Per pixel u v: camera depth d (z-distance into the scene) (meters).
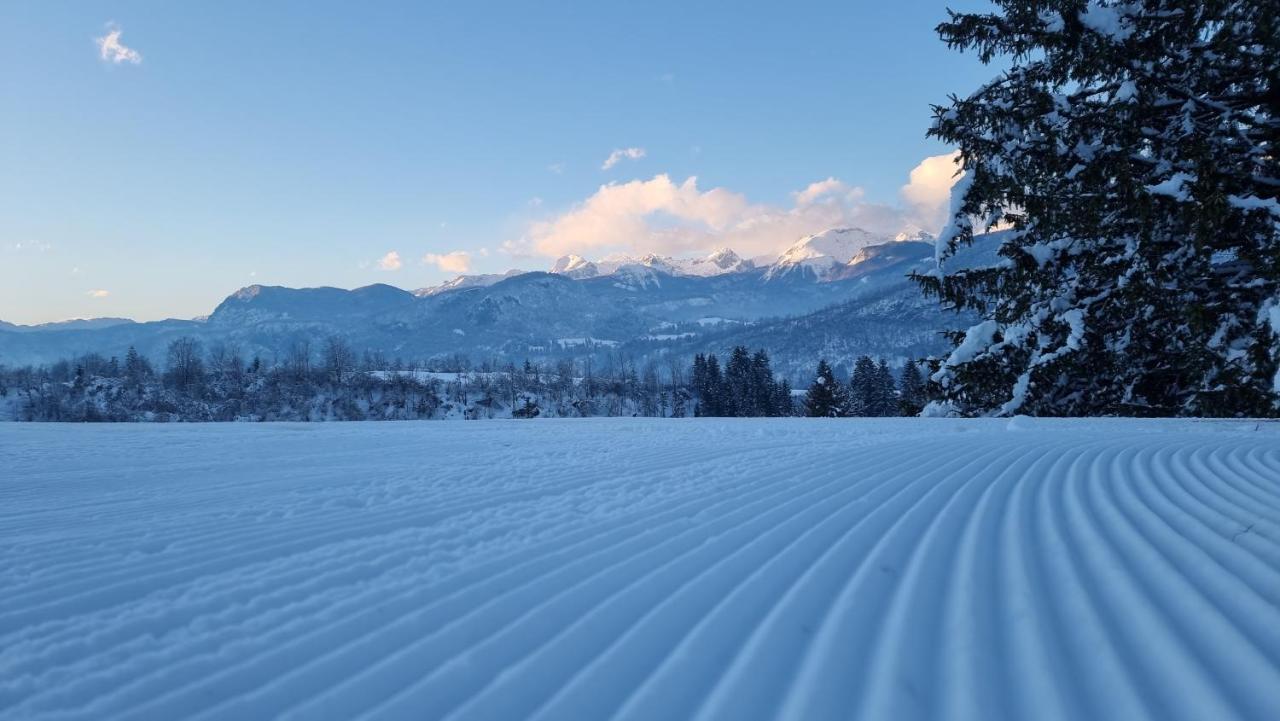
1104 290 15.19
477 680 1.65
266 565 2.90
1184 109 12.16
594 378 112.31
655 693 1.52
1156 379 15.15
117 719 1.51
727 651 1.74
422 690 1.60
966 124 14.71
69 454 9.13
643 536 3.20
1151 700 1.33
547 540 3.21
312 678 1.70
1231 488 3.68
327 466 7.10
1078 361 15.43
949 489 4.04
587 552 2.94
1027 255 15.78
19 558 3.08
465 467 6.57
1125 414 15.42
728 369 88.19
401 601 2.33
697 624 1.97
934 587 2.15
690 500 4.15
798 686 1.50
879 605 2.02
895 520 3.24
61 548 3.29
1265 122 11.85
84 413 78.12
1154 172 12.47
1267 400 11.23
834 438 8.43
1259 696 1.32
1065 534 2.77
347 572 2.75
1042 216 14.21
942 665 1.56
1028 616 1.84
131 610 2.30
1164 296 12.93
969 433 8.31
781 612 2.02
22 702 1.60
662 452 7.36
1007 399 17.30
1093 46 12.77
